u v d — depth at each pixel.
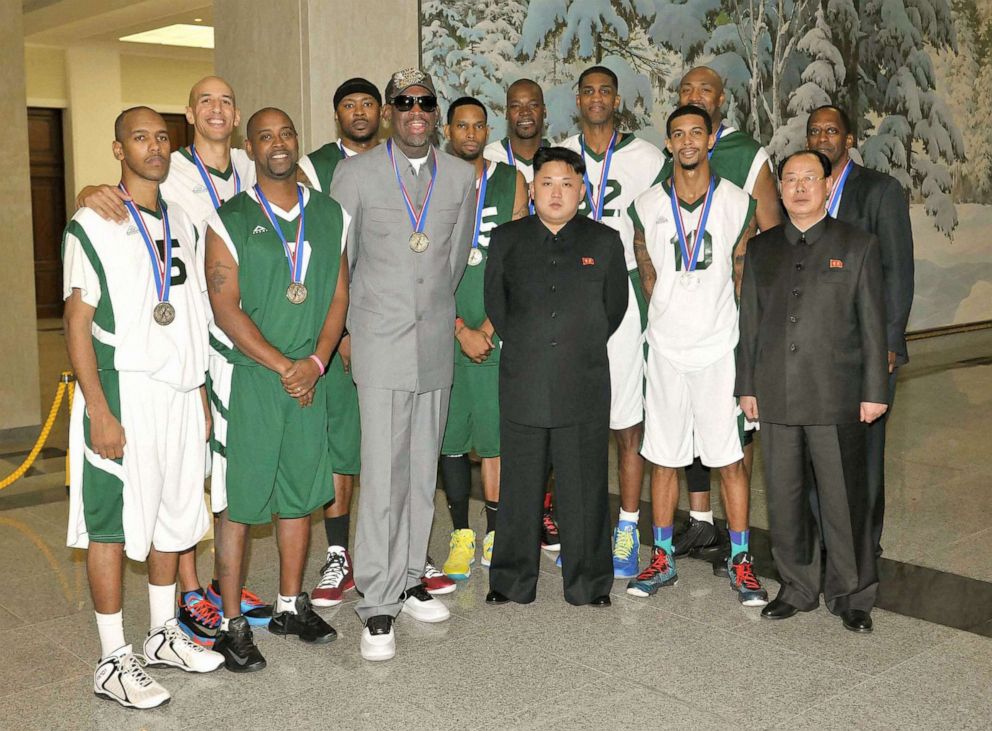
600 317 4.16
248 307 3.71
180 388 3.48
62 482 6.48
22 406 7.96
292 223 3.72
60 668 3.73
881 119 10.50
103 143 14.60
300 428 3.78
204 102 4.03
